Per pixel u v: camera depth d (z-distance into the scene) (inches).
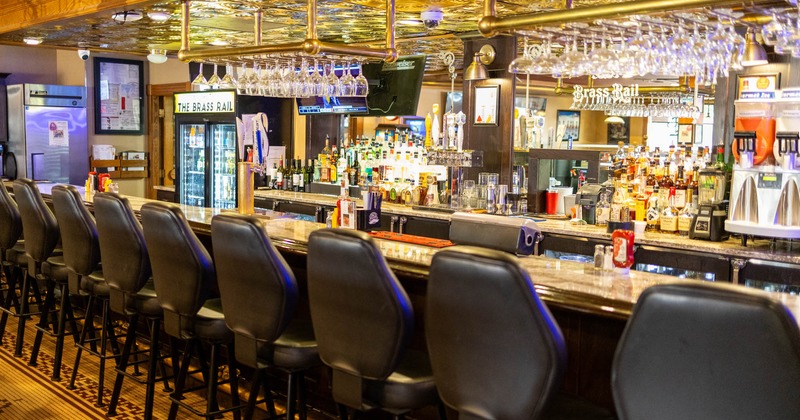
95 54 451.2
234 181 297.4
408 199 284.7
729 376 72.0
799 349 68.2
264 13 246.5
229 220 122.4
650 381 77.4
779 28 123.4
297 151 382.6
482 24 141.5
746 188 171.8
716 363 72.6
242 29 288.8
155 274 144.3
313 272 110.4
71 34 306.5
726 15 127.6
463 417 94.0
